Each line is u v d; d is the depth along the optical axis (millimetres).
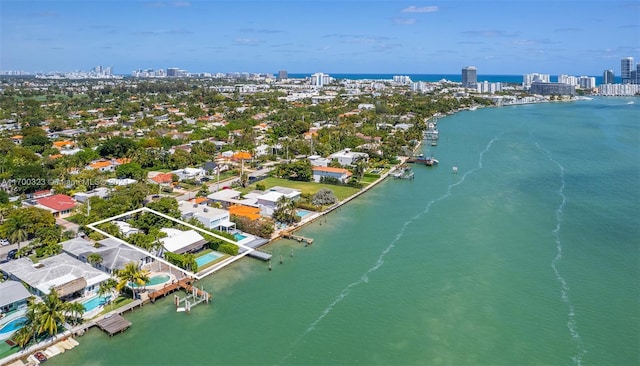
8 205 126750
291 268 101562
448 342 75000
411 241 115875
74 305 76938
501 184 169000
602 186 164000
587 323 80125
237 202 138750
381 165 199875
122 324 78312
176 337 76688
